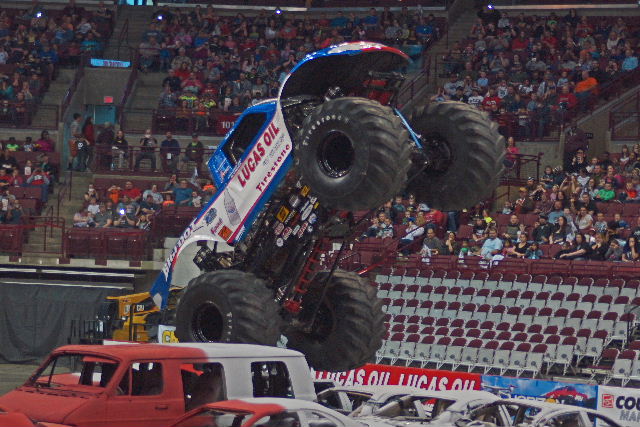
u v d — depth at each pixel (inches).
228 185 844.0
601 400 1246.9
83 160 2208.4
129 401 812.0
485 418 995.3
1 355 1888.5
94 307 1859.0
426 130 791.7
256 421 732.7
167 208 1943.9
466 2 2706.7
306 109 813.9
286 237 837.8
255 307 828.0
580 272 1632.6
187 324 861.2
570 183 1817.2
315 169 757.9
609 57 2317.9
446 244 1777.8
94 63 2468.0
